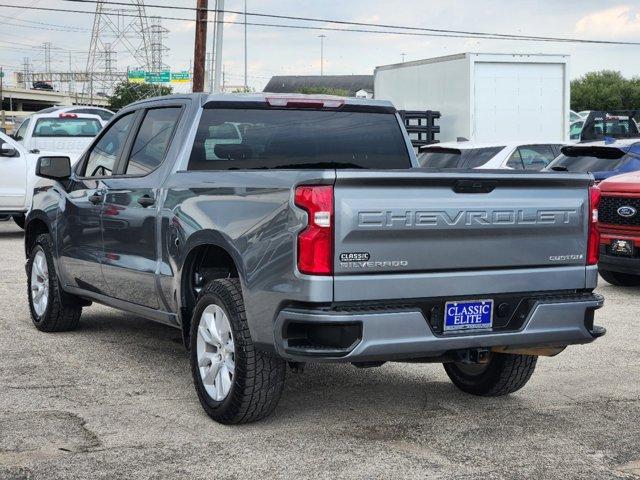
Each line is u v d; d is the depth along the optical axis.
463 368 6.30
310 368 7.07
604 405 6.05
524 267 5.28
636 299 10.53
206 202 5.65
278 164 6.40
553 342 5.36
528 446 5.16
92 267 7.22
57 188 7.88
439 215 4.94
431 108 23.08
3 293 10.39
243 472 4.68
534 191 5.27
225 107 6.32
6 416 5.61
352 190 4.77
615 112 21.64
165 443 5.13
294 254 4.79
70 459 4.85
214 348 5.59
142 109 6.96
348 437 5.29
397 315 4.80
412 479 4.60
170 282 6.08
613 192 10.70
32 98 164.88
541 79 22.17
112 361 7.15
